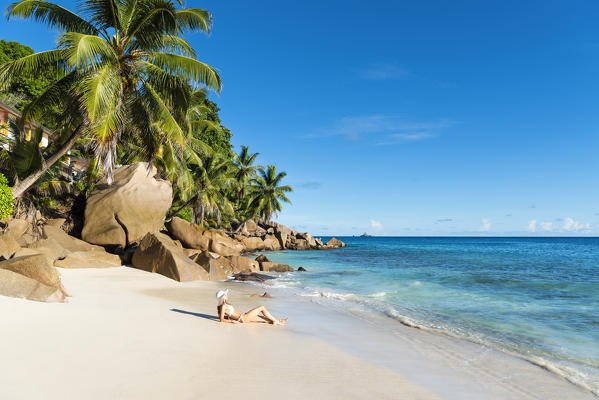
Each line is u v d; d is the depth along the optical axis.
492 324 9.19
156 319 6.90
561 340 7.78
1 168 18.16
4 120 23.59
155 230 22.39
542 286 16.50
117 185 21.48
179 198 39.62
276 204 58.84
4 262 7.48
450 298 13.02
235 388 3.95
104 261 16.17
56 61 15.88
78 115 16.70
